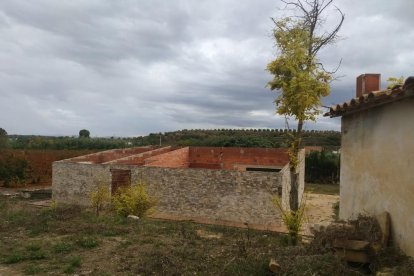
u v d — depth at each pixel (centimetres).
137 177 1864
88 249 847
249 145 3844
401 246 536
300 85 880
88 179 1984
